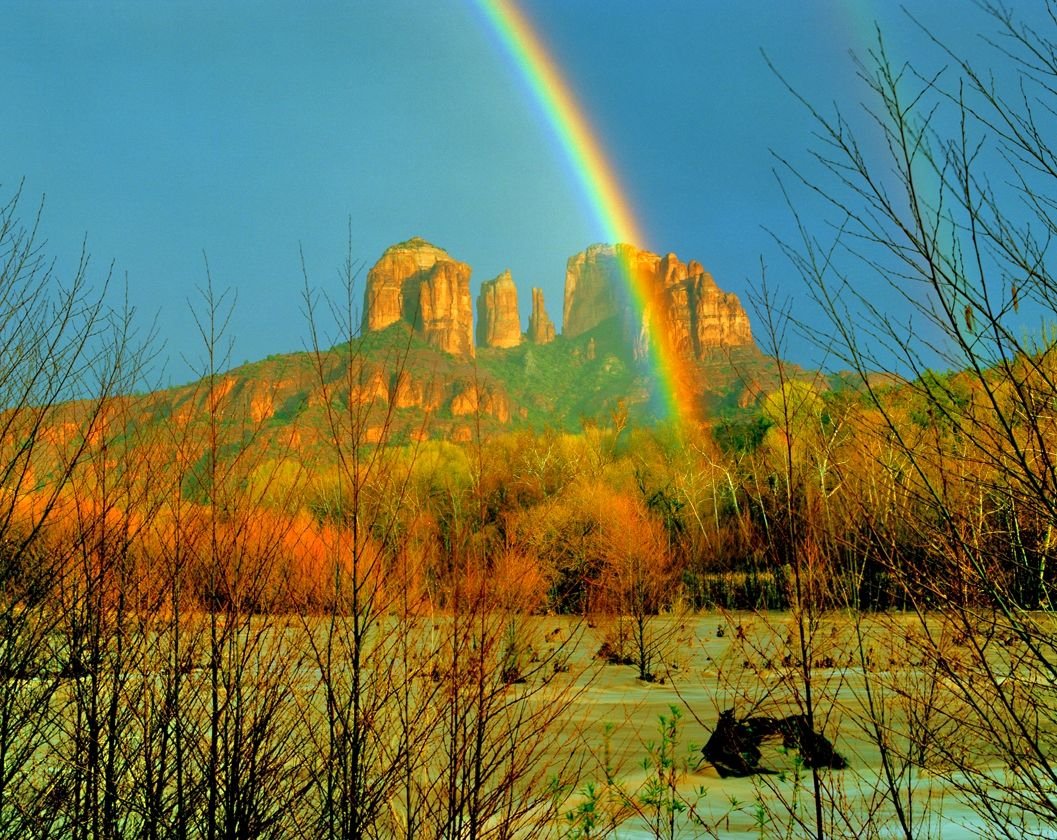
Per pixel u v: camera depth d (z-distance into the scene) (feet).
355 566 13.01
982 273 10.28
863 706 13.79
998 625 11.11
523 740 14.75
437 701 13.74
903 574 11.55
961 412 10.59
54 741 15.61
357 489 13.34
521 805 14.58
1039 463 10.40
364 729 13.01
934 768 13.14
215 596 13.09
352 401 13.65
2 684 12.87
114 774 13.38
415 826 13.61
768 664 15.23
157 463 13.70
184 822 12.86
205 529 13.55
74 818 13.07
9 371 13.47
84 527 13.44
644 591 50.98
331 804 12.79
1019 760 11.48
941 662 11.55
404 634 13.56
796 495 13.44
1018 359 10.41
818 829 14.10
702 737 29.78
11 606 12.96
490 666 13.91
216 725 12.77
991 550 11.08
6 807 13.05
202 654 13.42
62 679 13.52
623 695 36.99
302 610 13.53
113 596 13.50
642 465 121.80
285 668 13.58
